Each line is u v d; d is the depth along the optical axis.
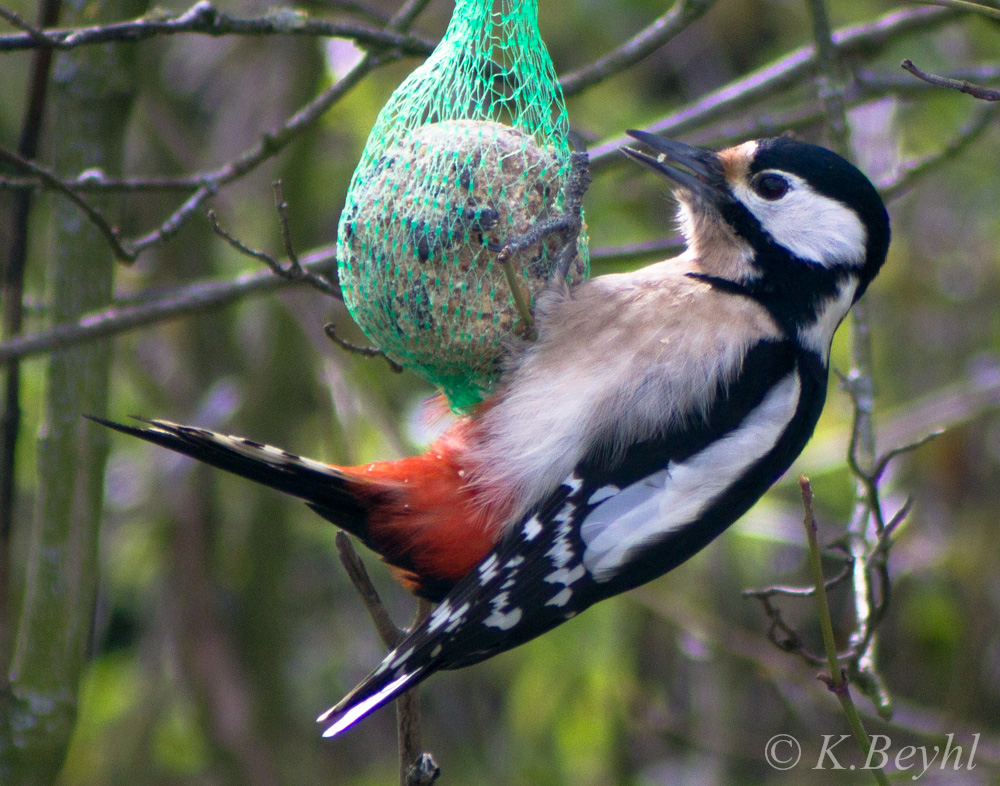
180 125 12.33
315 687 13.84
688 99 14.84
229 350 12.46
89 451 7.87
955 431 12.30
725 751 12.25
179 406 12.22
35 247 11.65
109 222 7.98
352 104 11.62
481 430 6.28
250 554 12.59
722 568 12.55
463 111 6.73
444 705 14.08
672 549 6.32
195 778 12.25
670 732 12.31
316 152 12.20
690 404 6.30
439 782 13.46
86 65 7.85
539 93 6.81
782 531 11.47
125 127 8.05
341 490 6.28
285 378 12.16
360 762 14.03
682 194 6.92
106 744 11.87
